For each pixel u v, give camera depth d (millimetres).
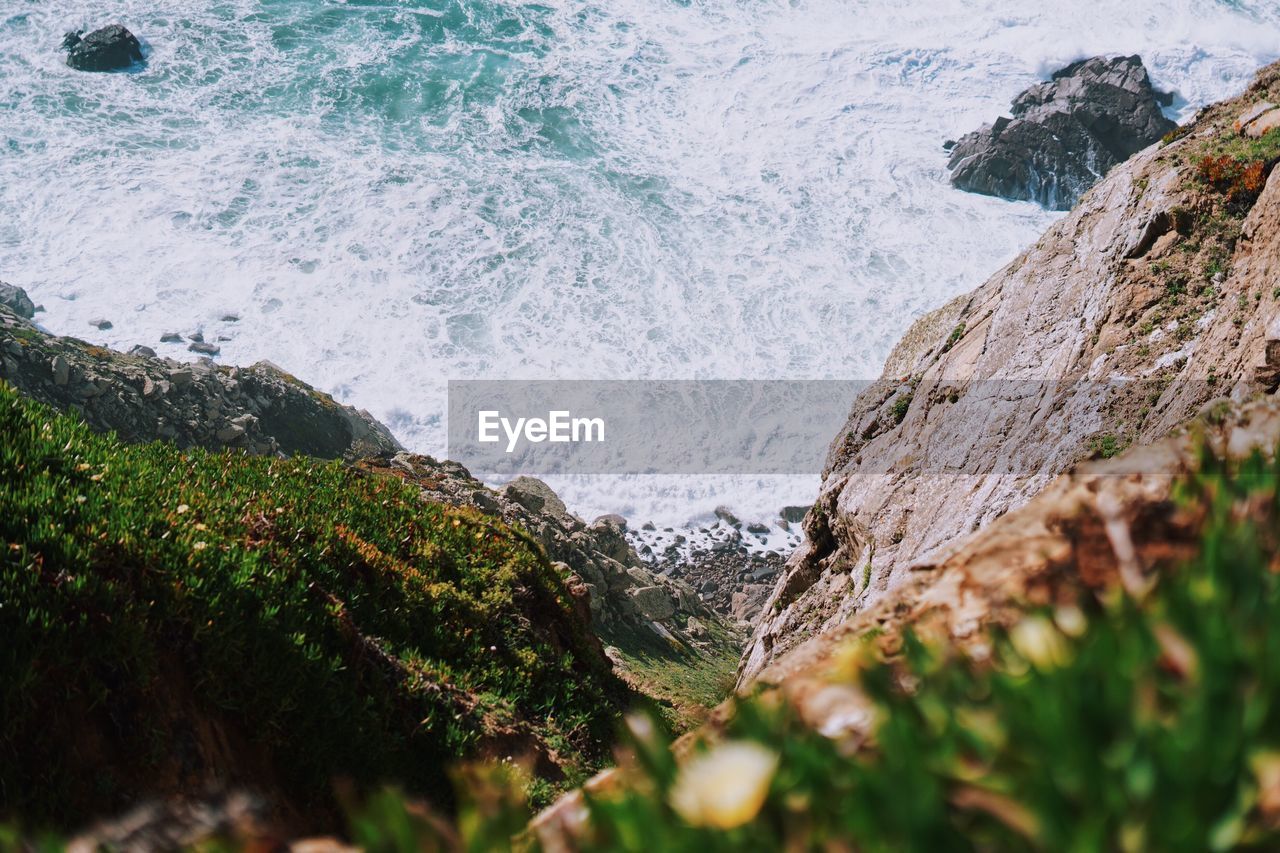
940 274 62750
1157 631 877
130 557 8305
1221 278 16500
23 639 7098
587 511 46719
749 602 41156
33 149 63688
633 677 21141
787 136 74188
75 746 7094
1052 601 1699
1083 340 17672
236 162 64875
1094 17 87812
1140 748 745
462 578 13883
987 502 16844
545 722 12266
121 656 7539
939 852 736
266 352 52094
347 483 15086
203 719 8141
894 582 17953
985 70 81812
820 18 87500
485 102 73750
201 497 10742
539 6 84312
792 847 818
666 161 70812
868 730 1229
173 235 58406
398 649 11539
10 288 50938
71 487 9023
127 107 68625
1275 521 1356
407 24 79938
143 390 33781
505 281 58500
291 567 10328
